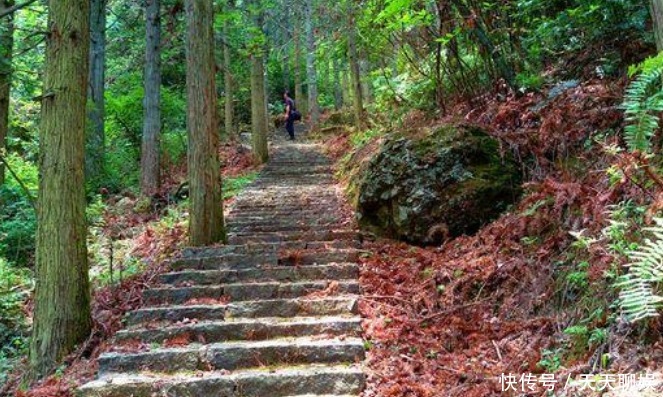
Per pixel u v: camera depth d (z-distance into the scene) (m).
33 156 12.80
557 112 5.22
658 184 3.22
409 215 5.54
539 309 3.79
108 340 4.25
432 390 3.23
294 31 21.69
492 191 5.30
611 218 3.62
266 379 3.46
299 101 25.39
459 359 3.56
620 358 2.85
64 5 4.34
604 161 4.42
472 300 4.27
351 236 6.06
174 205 9.62
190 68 6.29
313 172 11.30
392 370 3.53
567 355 3.19
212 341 4.06
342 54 14.45
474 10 6.61
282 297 4.74
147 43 10.84
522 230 4.54
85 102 4.49
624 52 5.21
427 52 9.03
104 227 9.01
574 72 5.98
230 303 4.54
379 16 6.89
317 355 3.74
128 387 3.47
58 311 4.25
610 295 3.22
